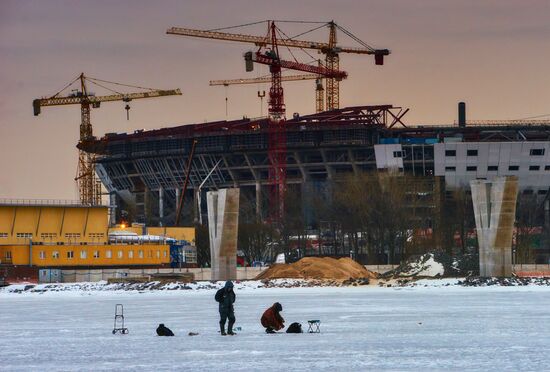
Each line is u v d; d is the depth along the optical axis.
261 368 71.81
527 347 83.62
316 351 81.88
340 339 91.62
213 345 87.12
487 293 177.50
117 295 194.38
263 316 99.00
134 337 97.75
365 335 95.81
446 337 93.12
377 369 70.75
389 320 115.38
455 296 168.00
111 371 71.94
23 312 143.62
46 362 78.12
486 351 80.88
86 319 126.25
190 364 74.56
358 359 76.50
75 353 84.12
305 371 70.12
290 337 93.88
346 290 195.50
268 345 86.56
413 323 110.44
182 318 124.00
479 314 123.69
